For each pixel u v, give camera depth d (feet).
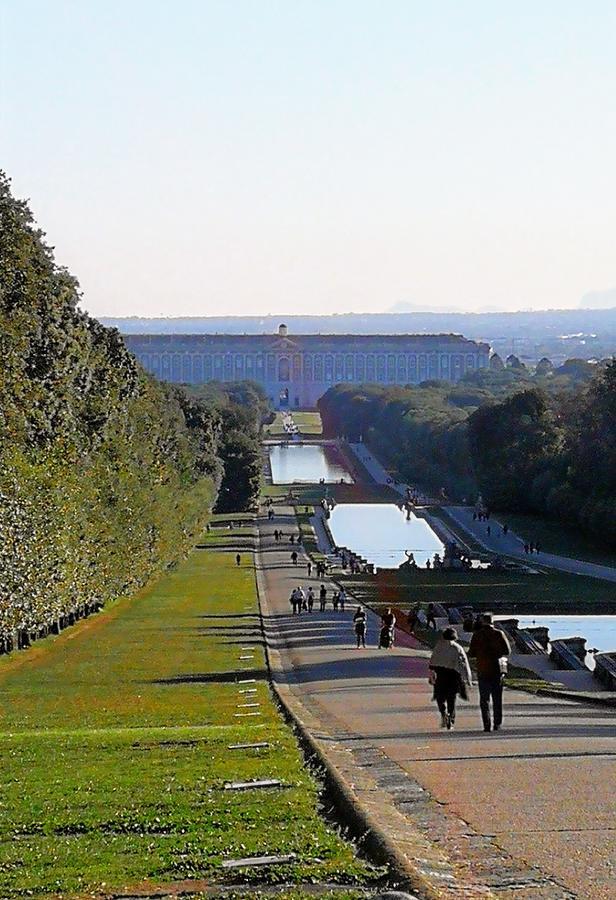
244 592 553.23
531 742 129.80
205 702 221.05
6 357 349.41
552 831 79.00
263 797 93.30
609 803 88.43
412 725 155.33
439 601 502.79
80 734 157.79
